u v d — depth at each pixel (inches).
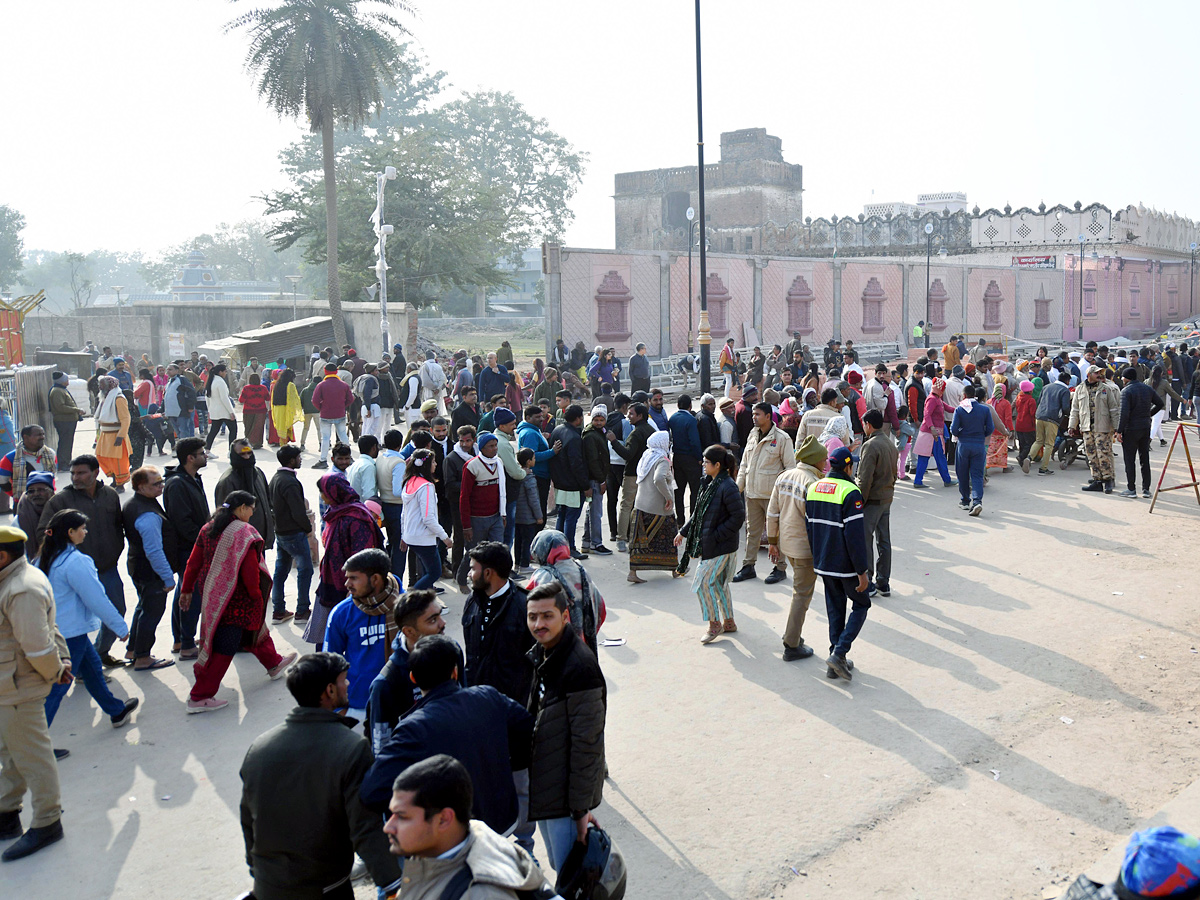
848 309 1663.4
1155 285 2394.2
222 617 270.1
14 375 676.1
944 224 2303.2
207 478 621.0
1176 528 477.7
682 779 225.5
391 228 1180.5
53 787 203.2
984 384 685.3
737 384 1111.6
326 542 273.4
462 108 3122.5
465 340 2529.5
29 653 195.8
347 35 1467.8
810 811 209.5
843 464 282.2
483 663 186.9
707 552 318.0
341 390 681.0
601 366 916.0
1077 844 193.9
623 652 314.2
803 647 305.9
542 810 153.3
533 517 395.9
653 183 2859.3
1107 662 296.5
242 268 5364.2
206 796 223.8
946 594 372.5
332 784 138.2
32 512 315.9
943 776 224.8
